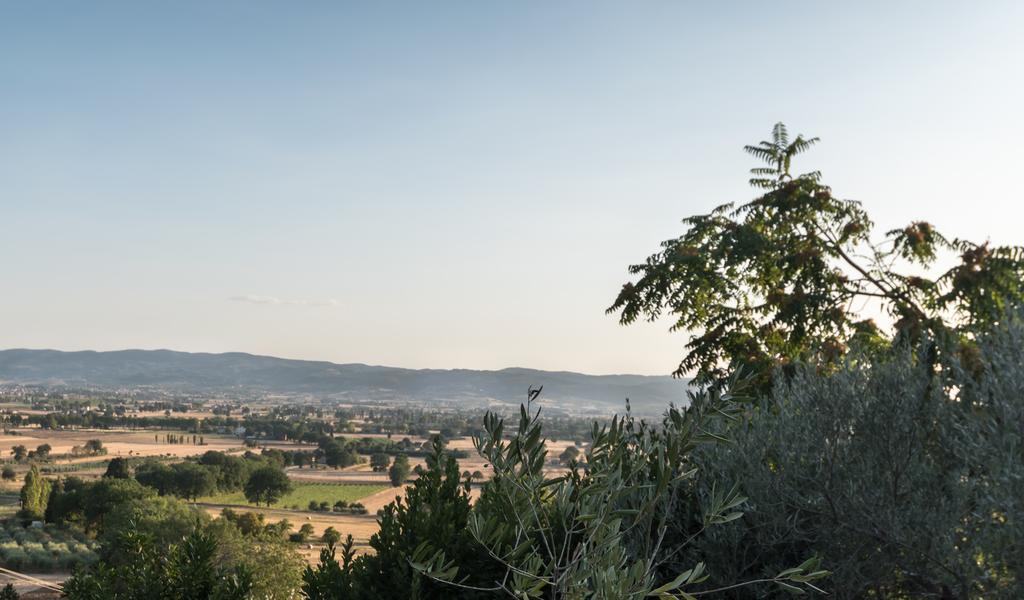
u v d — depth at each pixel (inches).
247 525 3245.6
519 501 137.3
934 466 233.0
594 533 126.6
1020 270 377.1
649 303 485.7
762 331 453.1
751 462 234.5
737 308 478.6
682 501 239.0
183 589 201.5
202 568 203.9
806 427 238.7
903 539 214.2
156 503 2209.6
